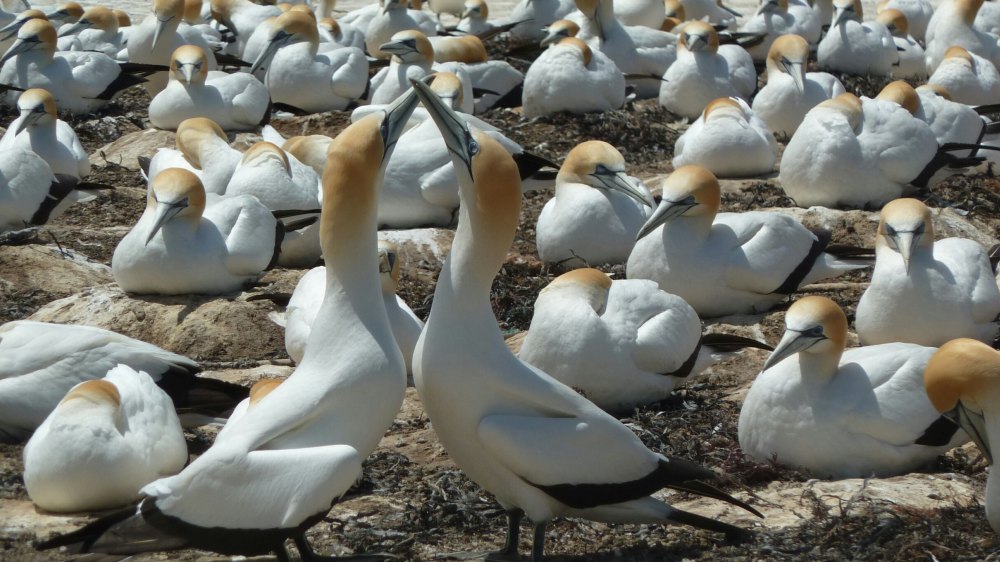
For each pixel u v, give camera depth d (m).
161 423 10.26
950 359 9.73
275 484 8.08
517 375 8.84
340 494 8.27
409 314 13.65
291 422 8.43
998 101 25.20
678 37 27.12
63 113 25.55
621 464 8.95
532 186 19.48
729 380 14.13
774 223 15.71
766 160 21.17
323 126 24.75
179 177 15.75
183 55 23.92
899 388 11.25
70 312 15.62
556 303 12.84
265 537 8.05
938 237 18.44
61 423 9.85
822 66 28.88
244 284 16.22
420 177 18.50
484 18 34.06
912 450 11.32
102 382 10.16
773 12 32.09
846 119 19.23
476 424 8.87
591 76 24.69
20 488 10.52
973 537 9.86
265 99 24.48
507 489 9.02
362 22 33.47
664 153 23.94
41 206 18.41
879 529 9.84
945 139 20.98
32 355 11.23
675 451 11.83
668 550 9.55
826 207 19.25
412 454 11.66
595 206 17.06
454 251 8.94
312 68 25.69
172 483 7.98
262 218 16.42
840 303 16.47
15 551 9.14
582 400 8.98
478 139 8.73
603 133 24.23
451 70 24.55
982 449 9.88
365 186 8.89
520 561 9.16
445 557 9.30
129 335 15.12
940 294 14.38
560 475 8.75
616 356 12.68
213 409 11.24
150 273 15.65
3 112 25.53
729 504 10.66
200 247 15.77
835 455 11.34
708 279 15.58
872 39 28.72
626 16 31.94
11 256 17.06
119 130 25.31
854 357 11.63
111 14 29.89
